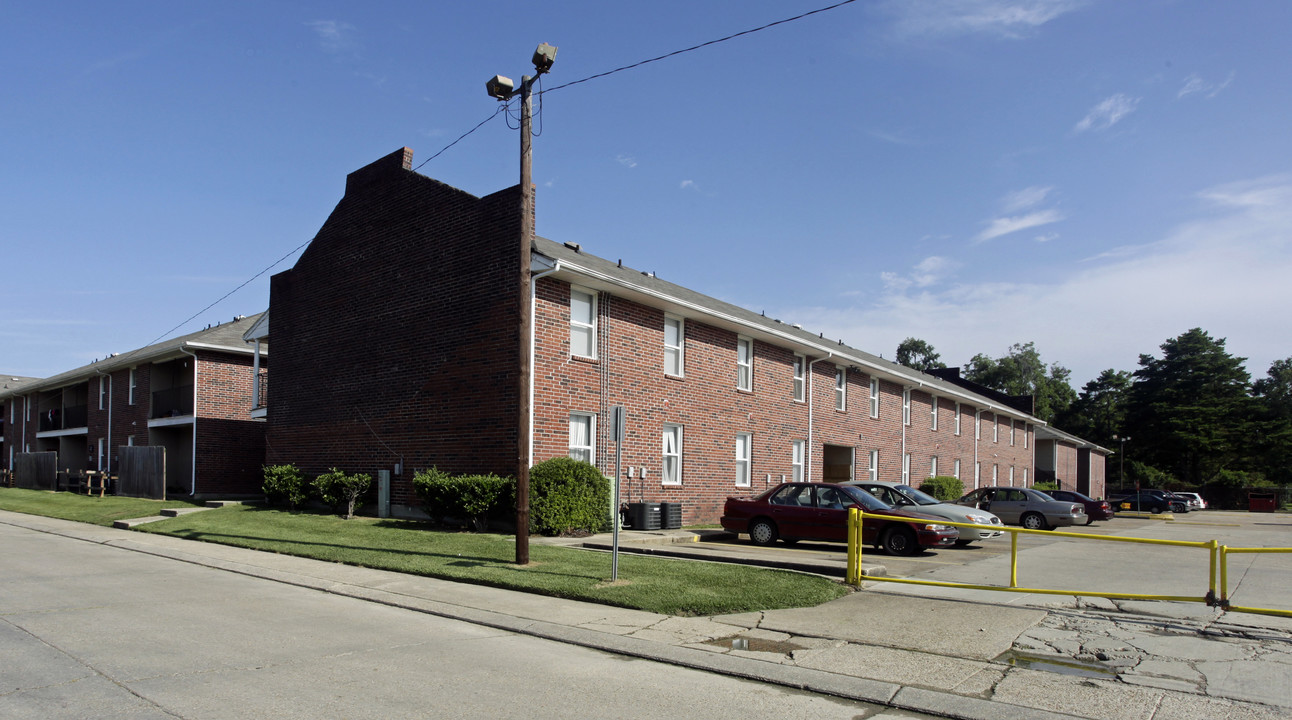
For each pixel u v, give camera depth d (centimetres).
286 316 2456
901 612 957
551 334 1789
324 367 2275
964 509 1750
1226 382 7256
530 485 1662
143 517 2089
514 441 1719
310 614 937
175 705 573
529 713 578
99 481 3084
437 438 1894
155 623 859
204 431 2892
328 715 560
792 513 1669
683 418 2172
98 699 584
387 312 2083
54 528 1967
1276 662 753
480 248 1847
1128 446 7600
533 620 908
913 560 1475
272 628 851
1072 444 5928
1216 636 856
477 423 1803
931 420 3759
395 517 1981
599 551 1498
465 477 1700
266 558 1402
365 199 2202
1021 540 2042
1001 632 862
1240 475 6750
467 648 782
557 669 710
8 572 1230
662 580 1106
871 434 3200
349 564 1320
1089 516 3095
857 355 3259
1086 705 629
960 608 983
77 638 779
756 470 2466
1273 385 9188
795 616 930
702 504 2228
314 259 2362
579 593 1025
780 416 2616
